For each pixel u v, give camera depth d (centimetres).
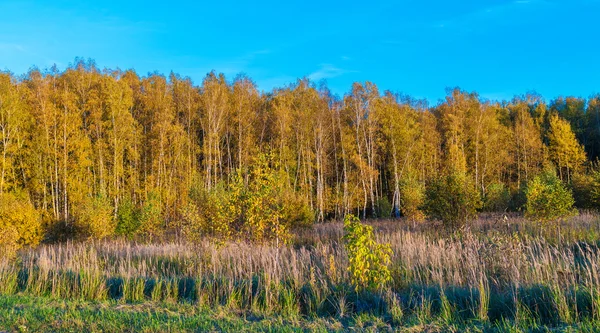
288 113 4103
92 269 1029
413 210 2434
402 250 1152
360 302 758
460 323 633
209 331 623
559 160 4319
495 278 822
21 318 698
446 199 1568
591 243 1276
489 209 3303
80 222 2408
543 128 5128
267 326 654
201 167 4662
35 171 3369
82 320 691
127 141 3762
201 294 834
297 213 2431
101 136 3834
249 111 4362
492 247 954
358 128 4119
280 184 1187
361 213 4422
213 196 2272
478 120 4434
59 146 3381
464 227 1495
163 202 3509
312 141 4316
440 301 701
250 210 1122
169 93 4347
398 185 3841
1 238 1534
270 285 828
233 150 4447
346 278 891
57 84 3841
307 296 787
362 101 3994
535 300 647
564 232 1508
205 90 4094
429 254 1046
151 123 4078
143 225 2450
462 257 991
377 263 823
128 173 4025
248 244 1152
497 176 4491
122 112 3659
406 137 4109
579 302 634
